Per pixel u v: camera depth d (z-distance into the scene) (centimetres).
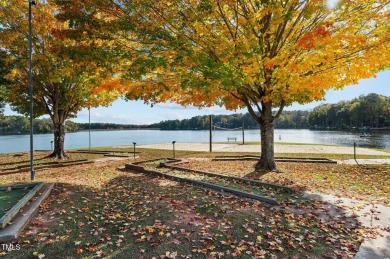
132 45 938
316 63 784
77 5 787
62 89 1683
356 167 1160
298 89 898
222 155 1706
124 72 922
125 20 798
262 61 830
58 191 740
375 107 9556
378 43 786
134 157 1641
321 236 464
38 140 6000
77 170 1237
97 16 877
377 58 800
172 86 1075
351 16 791
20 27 1347
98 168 1285
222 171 1091
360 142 3731
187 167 1217
